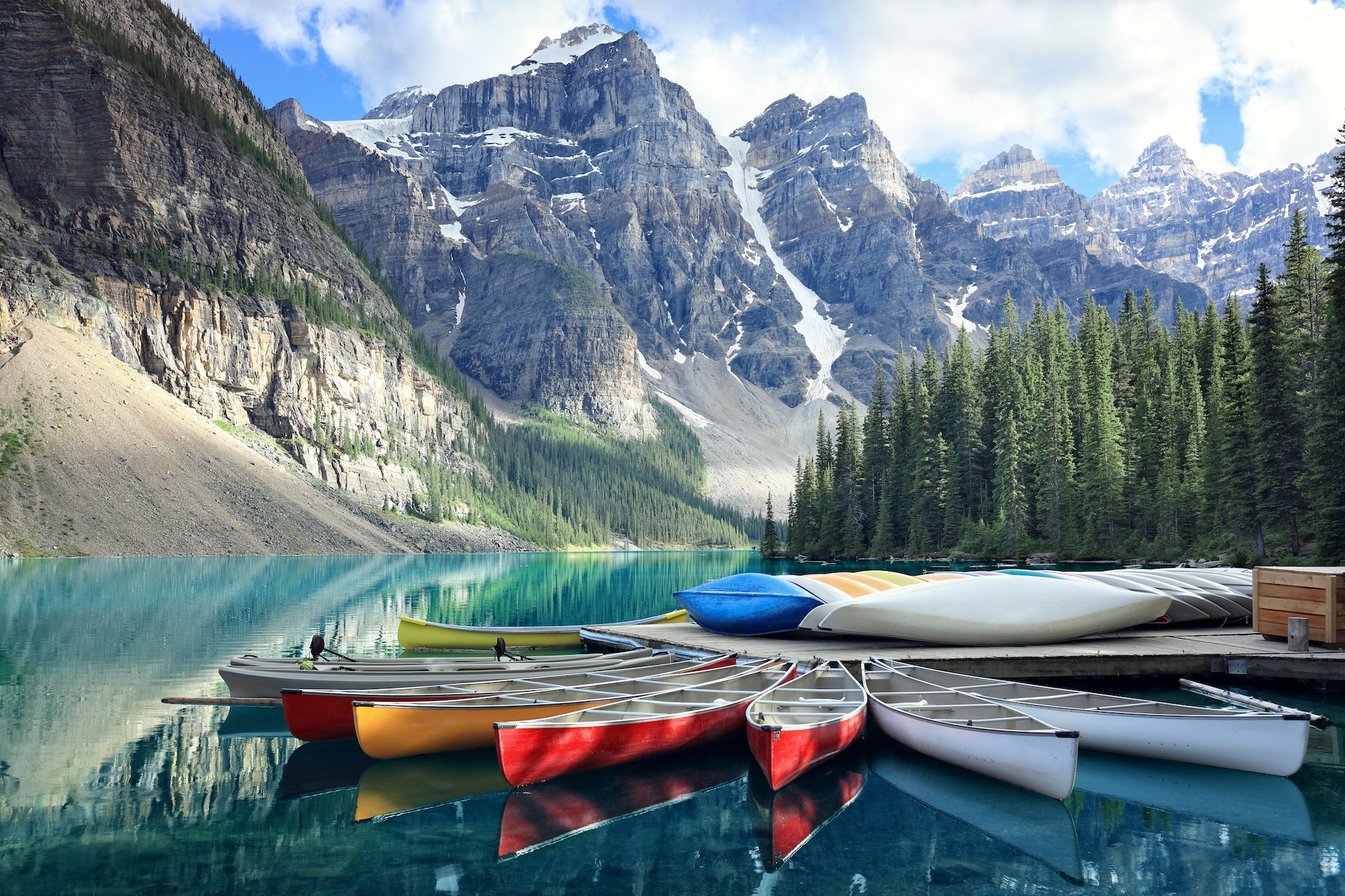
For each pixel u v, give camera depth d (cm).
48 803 1434
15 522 10369
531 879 1150
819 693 1952
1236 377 6519
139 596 5203
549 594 6200
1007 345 11594
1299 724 1523
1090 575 3231
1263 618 2694
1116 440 8456
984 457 10338
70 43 19925
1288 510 5578
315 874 1157
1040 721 1602
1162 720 1670
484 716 1742
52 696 2247
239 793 1517
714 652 2570
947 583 2702
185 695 2289
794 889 1118
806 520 13075
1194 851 1264
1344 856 1242
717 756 1838
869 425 12094
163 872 1157
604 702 1798
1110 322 11475
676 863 1214
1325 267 6450
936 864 1214
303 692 1789
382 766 1706
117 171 19300
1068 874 1178
